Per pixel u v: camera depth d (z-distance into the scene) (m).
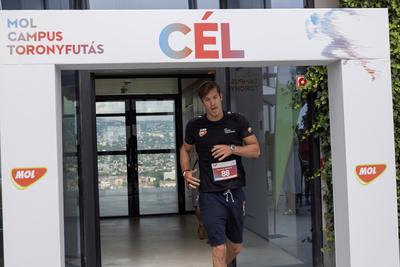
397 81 4.62
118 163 8.95
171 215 8.94
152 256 5.66
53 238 2.95
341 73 3.20
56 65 2.99
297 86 4.68
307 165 4.84
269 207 4.83
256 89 4.75
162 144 9.07
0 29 2.91
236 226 3.49
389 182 3.27
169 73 7.93
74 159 4.55
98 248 4.59
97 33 2.97
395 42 4.59
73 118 4.55
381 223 3.26
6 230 2.93
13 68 2.92
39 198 2.95
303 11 3.13
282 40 3.12
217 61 3.07
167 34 3.03
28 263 2.94
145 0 4.73
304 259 4.87
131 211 8.91
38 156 2.94
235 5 4.79
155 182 9.02
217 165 3.36
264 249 4.82
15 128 2.92
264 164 4.80
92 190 4.55
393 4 4.58
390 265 3.27
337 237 3.44
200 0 4.79
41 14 2.93
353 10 3.18
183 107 9.07
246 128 3.44
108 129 8.96
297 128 4.83
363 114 3.22
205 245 6.18
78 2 4.59
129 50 3.00
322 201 4.77
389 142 3.25
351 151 3.22
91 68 3.12
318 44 3.15
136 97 9.01
